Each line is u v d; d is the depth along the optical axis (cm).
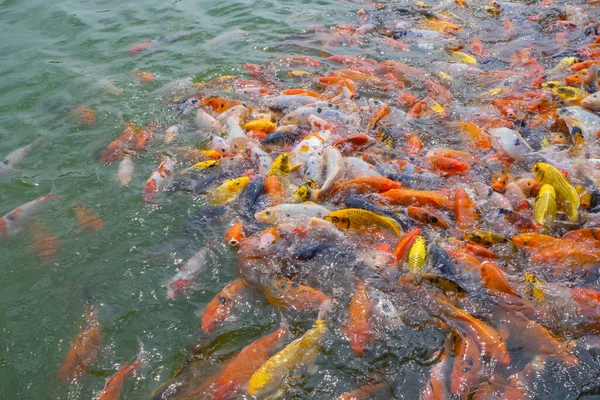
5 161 391
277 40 544
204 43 541
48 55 523
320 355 267
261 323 282
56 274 314
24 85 478
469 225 328
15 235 338
